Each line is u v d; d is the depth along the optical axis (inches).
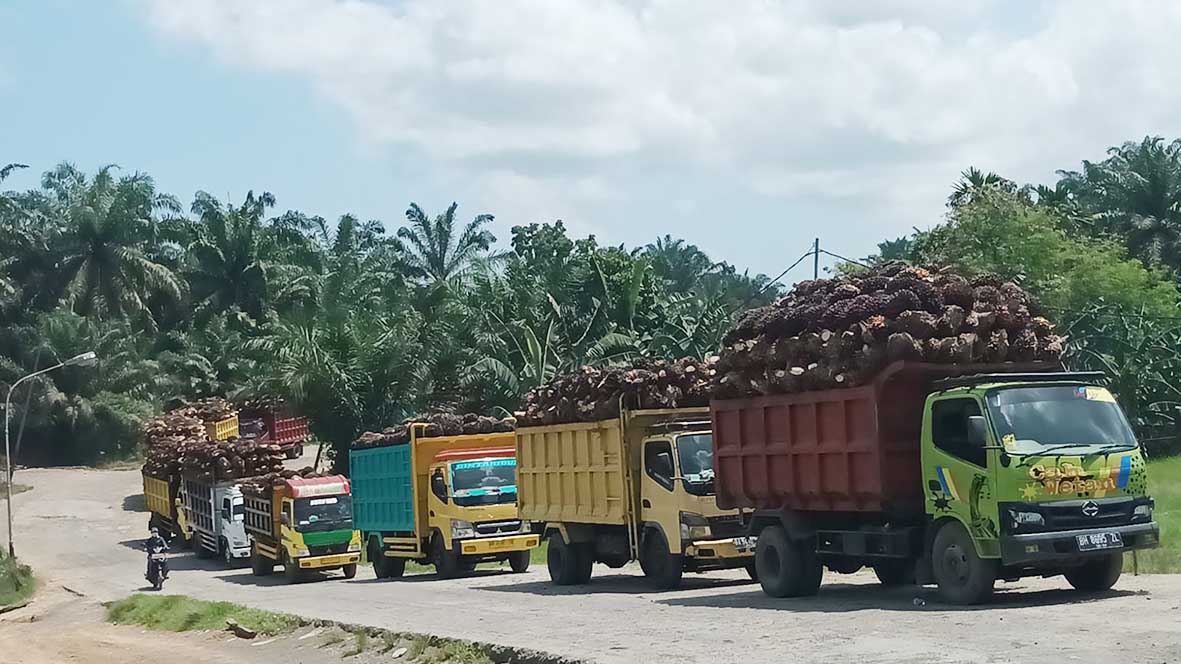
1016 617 527.2
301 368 2070.6
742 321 711.1
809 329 652.1
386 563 1288.1
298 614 863.7
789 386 662.5
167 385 3181.6
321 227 3897.6
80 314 3216.0
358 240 3649.1
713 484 764.0
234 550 1606.8
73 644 951.6
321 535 1348.4
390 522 1253.1
